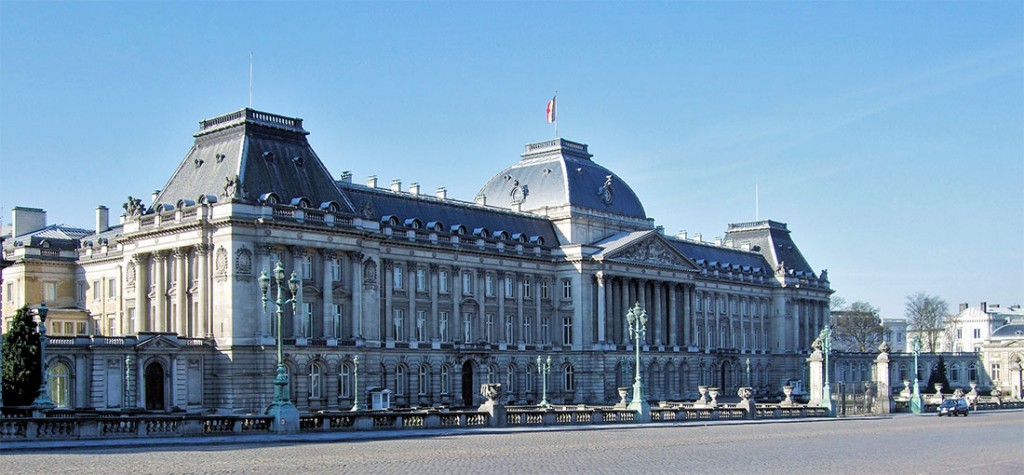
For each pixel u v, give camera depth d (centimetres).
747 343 19988
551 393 15412
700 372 17725
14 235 15938
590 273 15650
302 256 11812
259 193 11631
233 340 11169
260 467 4825
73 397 10606
